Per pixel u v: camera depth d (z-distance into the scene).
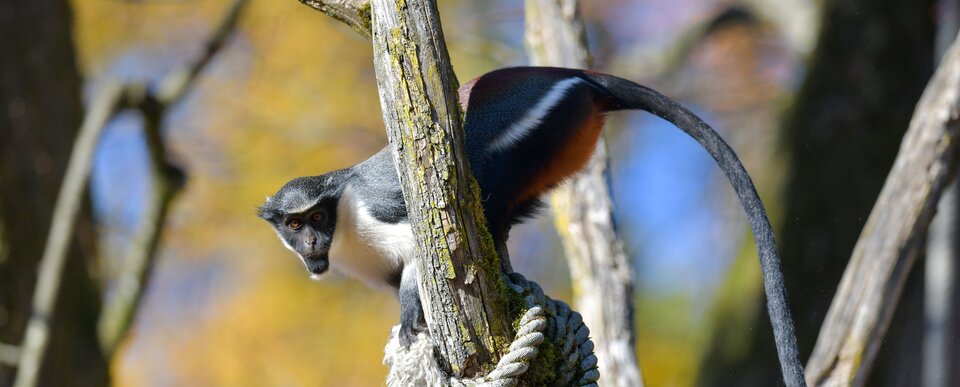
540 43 10.01
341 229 7.86
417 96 5.78
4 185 11.77
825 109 13.22
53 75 12.19
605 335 9.16
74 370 11.81
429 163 5.80
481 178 7.38
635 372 9.05
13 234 11.77
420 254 5.96
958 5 12.95
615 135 18.31
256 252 16.17
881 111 13.10
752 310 13.17
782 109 15.16
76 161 11.37
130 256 12.43
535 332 6.12
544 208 8.05
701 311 17.48
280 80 15.44
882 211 8.45
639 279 17.86
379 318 16.11
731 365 13.05
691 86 17.22
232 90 15.46
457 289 5.96
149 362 16.39
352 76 15.48
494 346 6.07
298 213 7.86
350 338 16.06
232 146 15.38
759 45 17.19
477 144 7.45
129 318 12.22
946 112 8.22
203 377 16.09
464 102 7.65
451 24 16.14
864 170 12.96
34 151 11.95
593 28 17.77
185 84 12.17
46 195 11.98
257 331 16.09
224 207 15.41
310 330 16.12
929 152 8.27
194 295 16.62
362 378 15.84
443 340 6.07
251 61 15.42
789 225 13.07
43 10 12.10
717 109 17.09
